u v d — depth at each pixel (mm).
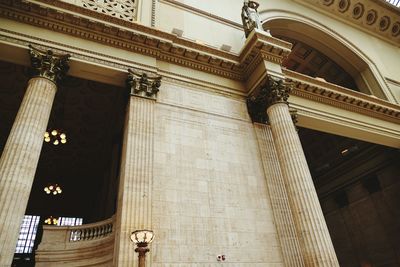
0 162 6344
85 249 9336
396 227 15492
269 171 9656
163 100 9289
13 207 5910
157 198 7562
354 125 13148
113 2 10750
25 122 6945
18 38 7969
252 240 8148
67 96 13633
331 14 18719
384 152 16641
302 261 8180
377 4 19609
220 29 12703
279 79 10266
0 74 12281
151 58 9727
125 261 6262
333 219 19141
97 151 17031
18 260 16922
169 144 8586
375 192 16938
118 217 7016
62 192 18859
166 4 11977
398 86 17594
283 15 16125
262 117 10742
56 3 8516
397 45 20953
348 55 17828
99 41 9070
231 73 11094
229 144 9617
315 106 12453
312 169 20703
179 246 7176
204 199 8180
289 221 8875
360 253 17125
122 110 14406
